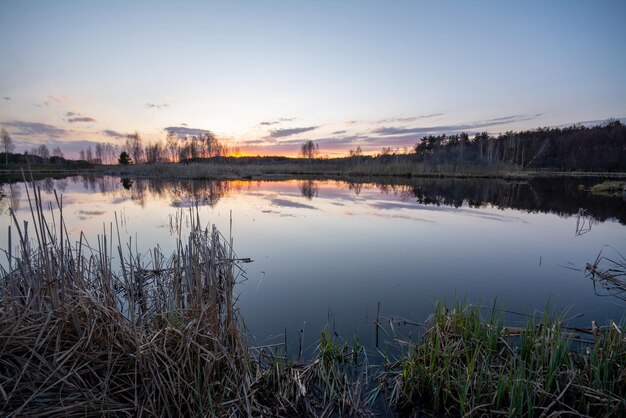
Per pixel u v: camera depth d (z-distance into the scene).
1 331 2.44
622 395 2.74
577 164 51.50
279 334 4.04
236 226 10.27
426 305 4.90
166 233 9.16
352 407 2.80
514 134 69.31
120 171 43.31
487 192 22.16
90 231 9.32
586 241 9.05
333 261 6.98
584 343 3.68
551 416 2.55
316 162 58.09
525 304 5.01
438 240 8.92
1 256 6.35
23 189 22.05
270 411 2.77
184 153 59.56
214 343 2.95
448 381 2.87
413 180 33.66
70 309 2.65
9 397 2.12
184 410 2.59
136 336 2.57
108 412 2.36
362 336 3.97
